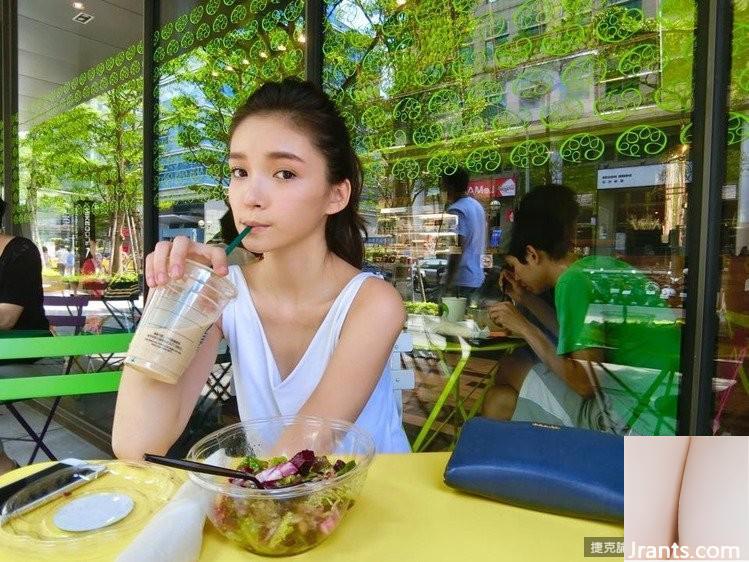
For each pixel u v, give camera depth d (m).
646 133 1.45
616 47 1.47
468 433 0.71
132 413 0.75
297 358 0.93
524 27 1.62
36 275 2.33
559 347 1.72
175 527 0.49
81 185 3.22
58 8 3.16
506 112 1.69
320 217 0.86
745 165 1.33
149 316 0.65
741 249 1.36
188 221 2.59
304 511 0.51
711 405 1.40
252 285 0.98
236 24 2.31
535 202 1.69
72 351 1.27
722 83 1.32
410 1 1.83
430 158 1.88
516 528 0.57
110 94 2.96
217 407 2.29
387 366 1.00
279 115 0.78
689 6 1.35
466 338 1.94
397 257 2.01
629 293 1.54
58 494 0.65
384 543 0.54
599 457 0.62
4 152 3.95
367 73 1.96
